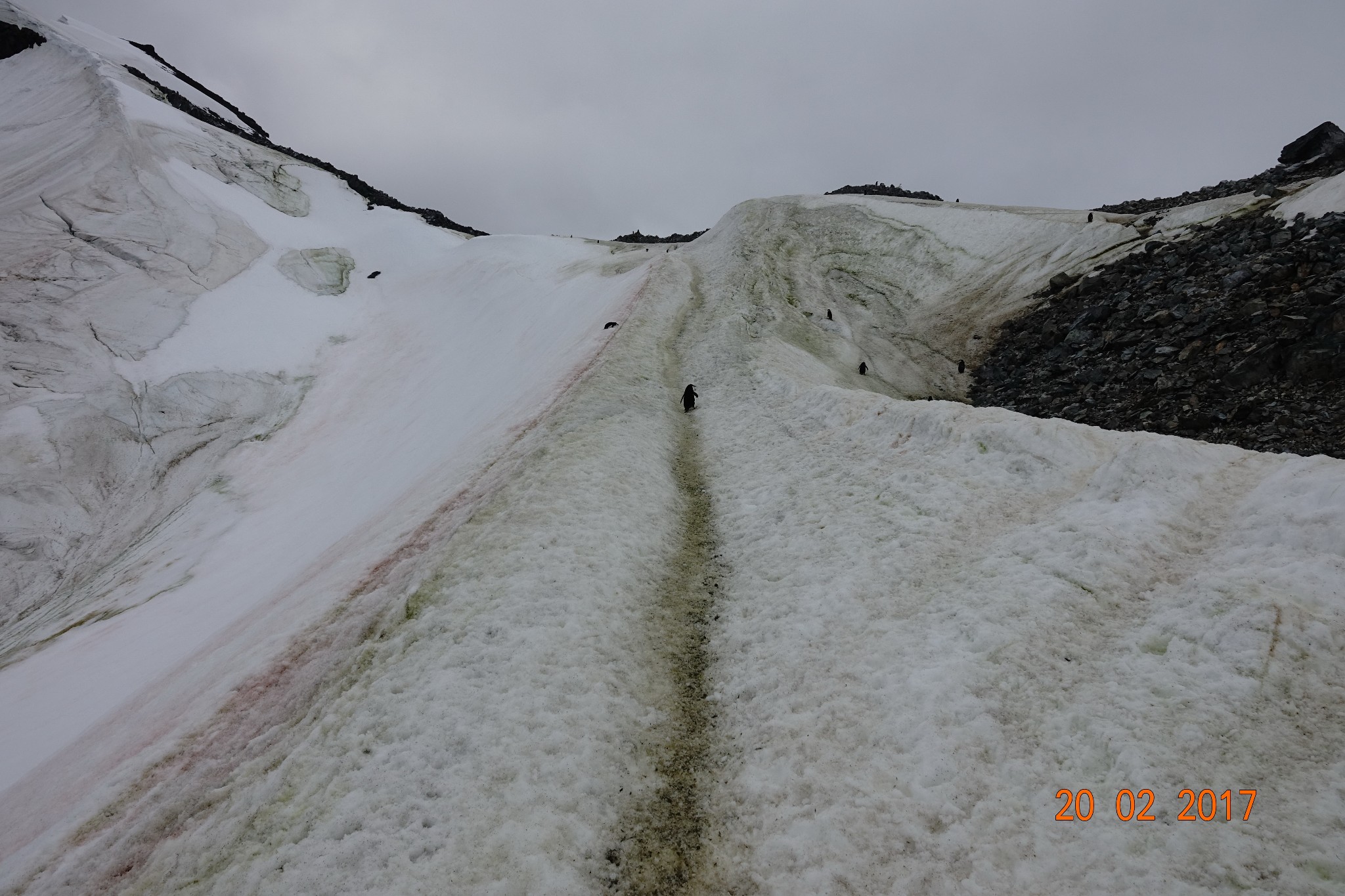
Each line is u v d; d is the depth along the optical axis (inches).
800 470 689.0
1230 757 268.4
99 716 621.9
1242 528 389.1
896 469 608.4
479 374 1689.2
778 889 291.0
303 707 430.9
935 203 2361.0
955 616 404.5
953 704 342.3
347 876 305.4
